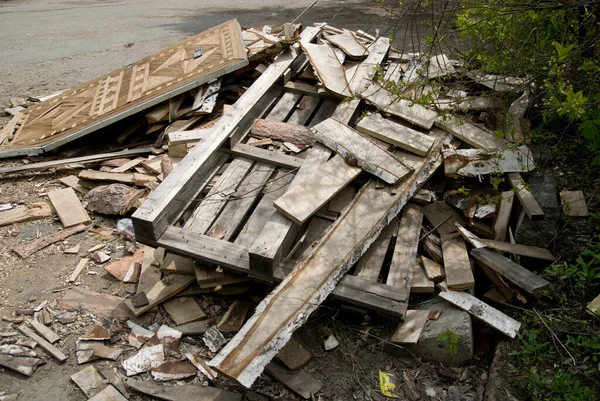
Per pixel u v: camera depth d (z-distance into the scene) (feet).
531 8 10.80
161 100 16.15
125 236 12.95
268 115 14.62
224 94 17.79
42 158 16.14
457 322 9.51
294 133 13.52
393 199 11.10
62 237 12.94
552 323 9.52
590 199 11.94
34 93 20.94
